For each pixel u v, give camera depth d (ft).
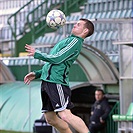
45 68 47.16
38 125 90.74
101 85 98.43
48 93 46.60
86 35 47.85
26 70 108.47
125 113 88.99
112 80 94.43
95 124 89.51
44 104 48.08
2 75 108.37
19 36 128.47
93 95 102.94
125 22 81.66
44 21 124.67
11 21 137.08
